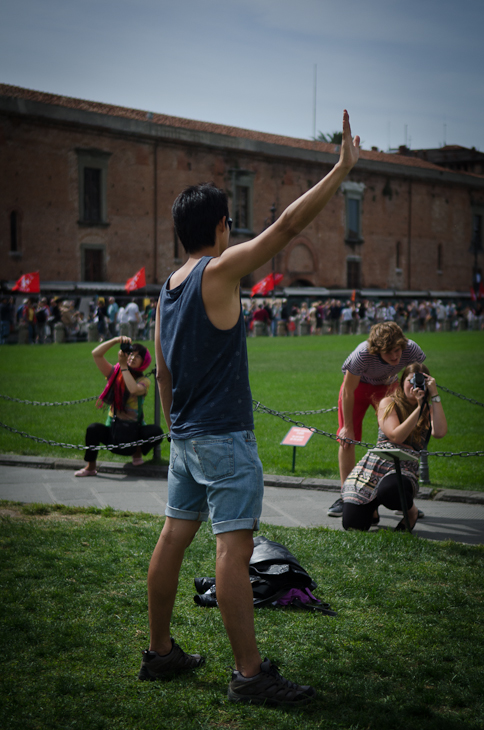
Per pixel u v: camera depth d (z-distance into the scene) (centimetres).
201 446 257
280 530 489
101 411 1101
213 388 258
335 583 385
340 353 2306
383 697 268
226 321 255
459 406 1183
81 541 454
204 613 346
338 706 261
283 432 960
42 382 1443
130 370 698
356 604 358
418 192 5616
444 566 415
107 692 269
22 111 3606
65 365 1833
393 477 489
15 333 3291
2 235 3600
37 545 443
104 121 3900
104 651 301
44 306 3144
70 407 1142
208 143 4312
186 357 259
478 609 350
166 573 274
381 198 5369
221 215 271
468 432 948
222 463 254
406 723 249
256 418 1066
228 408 258
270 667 264
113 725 246
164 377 281
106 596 361
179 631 325
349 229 5191
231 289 254
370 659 296
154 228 4156
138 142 4078
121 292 4019
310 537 471
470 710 259
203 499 274
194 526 276
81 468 720
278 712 255
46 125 3722
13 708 254
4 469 718
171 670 281
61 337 3067
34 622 324
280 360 2034
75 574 391
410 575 399
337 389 1362
